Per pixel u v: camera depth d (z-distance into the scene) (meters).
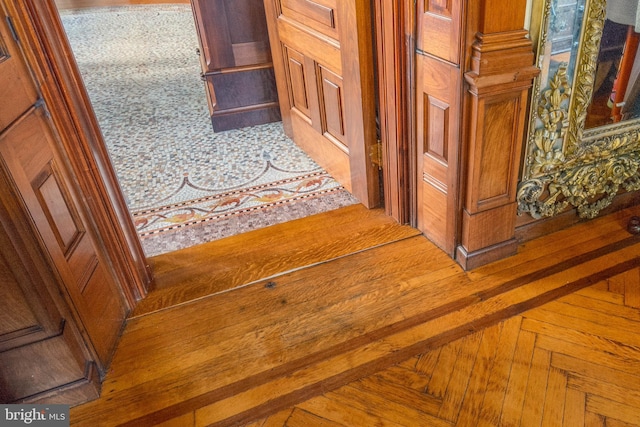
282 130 3.39
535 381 1.56
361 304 1.92
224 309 1.96
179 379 1.69
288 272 2.12
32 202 1.43
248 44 3.25
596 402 1.48
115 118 3.81
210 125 3.57
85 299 1.68
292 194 2.67
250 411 1.56
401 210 2.30
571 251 2.07
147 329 1.91
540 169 1.94
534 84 1.73
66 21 7.27
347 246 2.23
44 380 1.58
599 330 1.70
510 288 1.91
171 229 2.48
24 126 1.46
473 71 1.64
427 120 1.95
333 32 2.24
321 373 1.66
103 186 1.84
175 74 4.70
